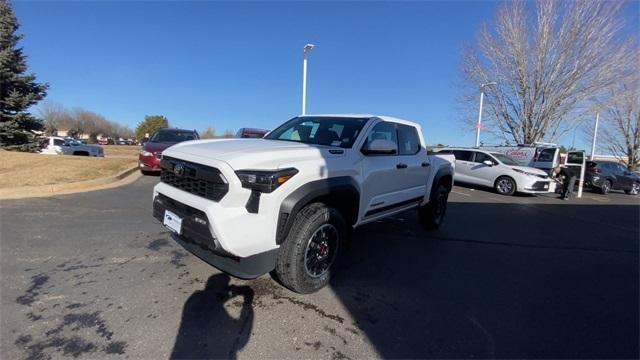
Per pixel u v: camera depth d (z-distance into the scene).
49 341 2.42
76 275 3.45
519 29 21.25
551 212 9.30
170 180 3.45
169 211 3.26
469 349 2.62
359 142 3.92
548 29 20.59
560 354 2.62
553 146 16.38
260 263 2.91
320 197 3.36
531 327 2.99
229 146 3.35
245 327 2.72
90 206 6.25
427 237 5.64
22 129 19.34
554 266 4.62
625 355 2.64
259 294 3.26
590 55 19.72
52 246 4.20
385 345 2.61
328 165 3.34
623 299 3.65
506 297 3.56
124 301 3.00
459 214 7.98
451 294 3.55
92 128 87.31
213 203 2.81
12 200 6.45
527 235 6.27
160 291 3.20
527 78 21.73
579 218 8.59
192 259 3.96
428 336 2.76
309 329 2.75
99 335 2.52
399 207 4.78
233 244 2.72
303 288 3.22
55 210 5.86
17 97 18.91
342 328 2.80
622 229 7.45
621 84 20.19
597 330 2.99
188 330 2.64
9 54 18.81
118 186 8.45
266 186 2.81
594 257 5.14
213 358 2.34
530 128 22.20
